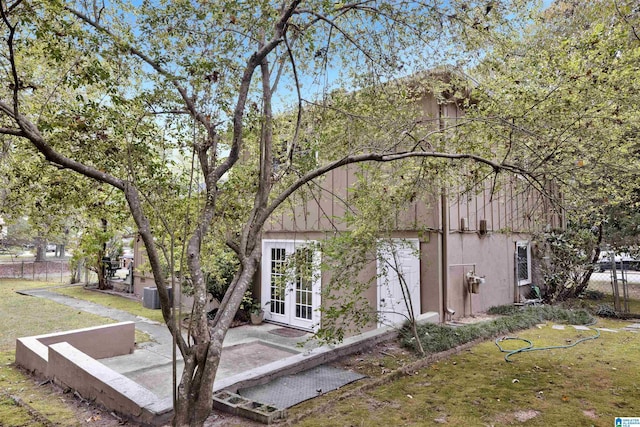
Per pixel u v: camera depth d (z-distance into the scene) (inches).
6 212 172.7
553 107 179.2
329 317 207.6
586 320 334.3
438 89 226.7
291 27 169.3
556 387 188.4
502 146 200.2
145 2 137.9
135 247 581.0
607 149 186.2
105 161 145.4
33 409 181.0
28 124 119.3
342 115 209.5
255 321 394.9
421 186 225.1
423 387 190.9
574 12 215.8
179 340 129.6
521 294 428.8
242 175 196.5
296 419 156.0
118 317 412.5
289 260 236.5
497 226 393.1
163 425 151.7
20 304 490.3
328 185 366.0
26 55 146.4
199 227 141.7
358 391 185.2
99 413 175.2
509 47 187.9
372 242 230.2
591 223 386.9
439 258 314.3
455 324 307.4
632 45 175.0
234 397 173.3
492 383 194.9
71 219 206.1
